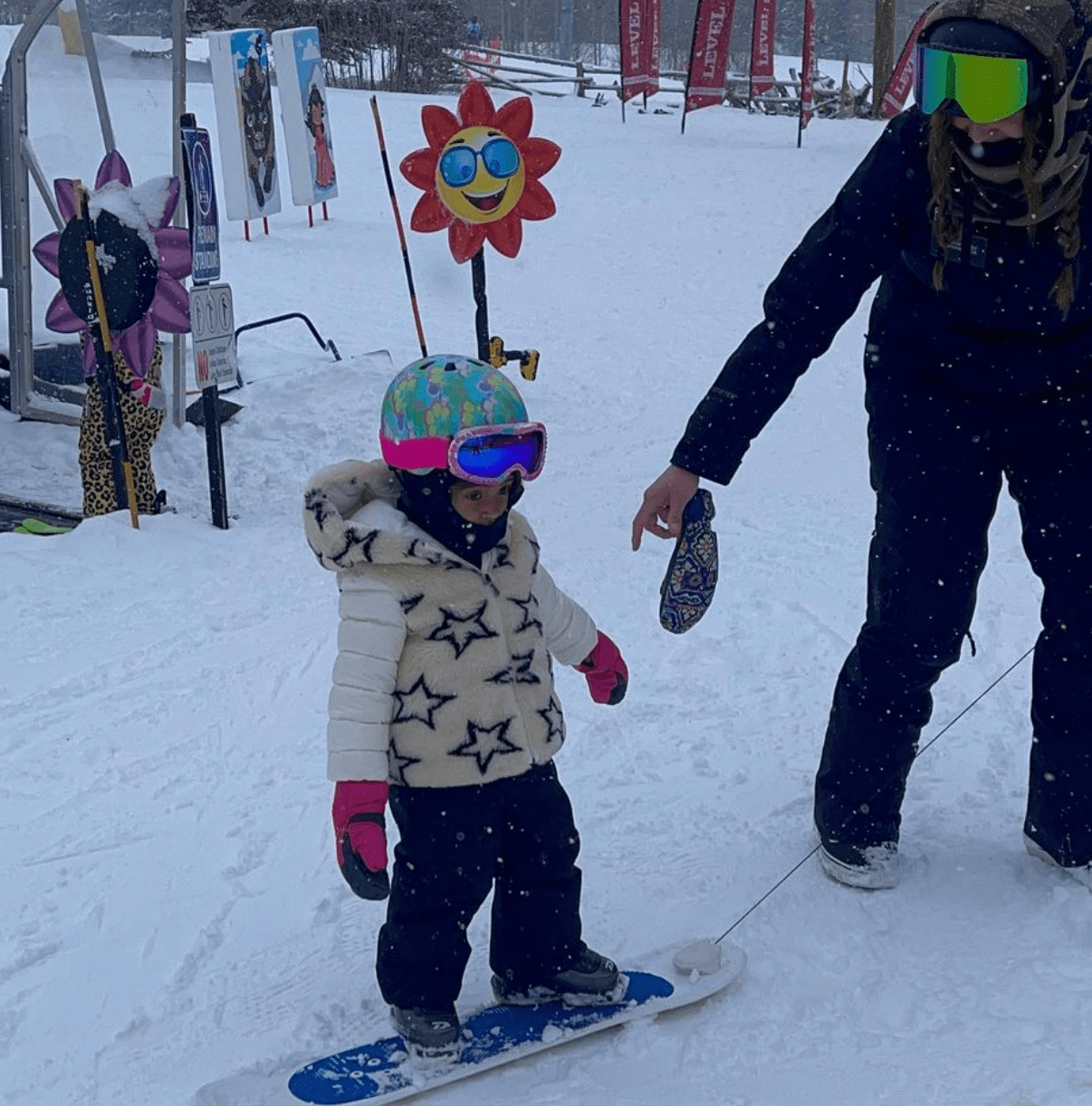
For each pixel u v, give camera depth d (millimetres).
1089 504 2959
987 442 3006
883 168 2943
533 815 2709
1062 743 3131
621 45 27656
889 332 3070
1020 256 2770
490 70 35156
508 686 2611
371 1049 2689
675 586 3039
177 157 9047
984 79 2576
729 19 25750
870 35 68250
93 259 6883
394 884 2668
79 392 9680
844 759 3264
